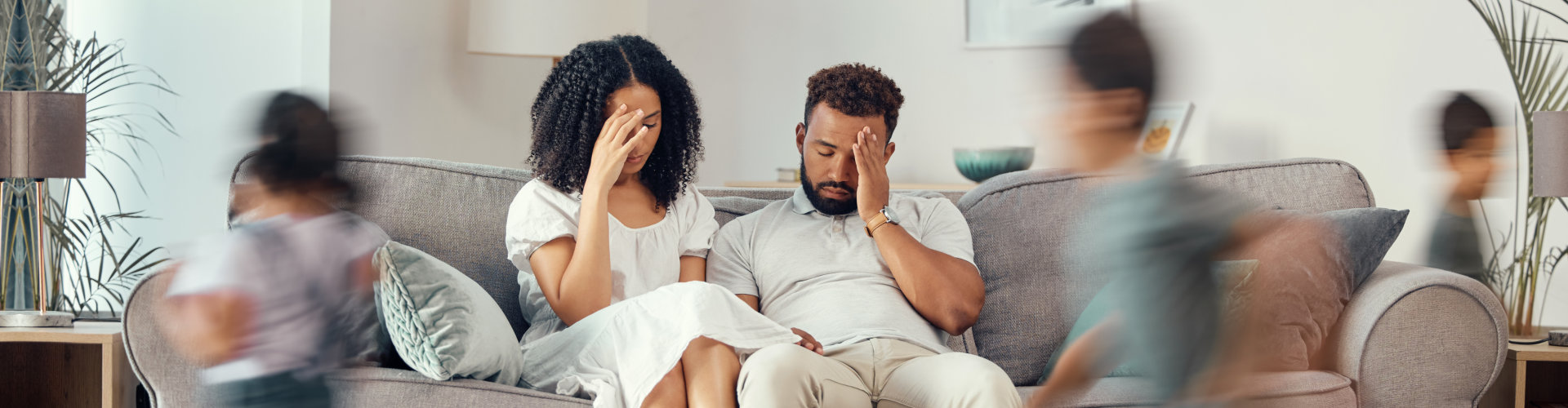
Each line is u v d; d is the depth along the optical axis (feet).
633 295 5.25
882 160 5.65
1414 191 10.36
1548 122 6.64
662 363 4.33
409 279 4.39
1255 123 10.68
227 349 3.63
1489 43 10.14
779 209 6.03
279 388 3.62
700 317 4.39
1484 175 7.59
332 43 9.14
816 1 11.88
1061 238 6.13
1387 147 10.43
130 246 9.35
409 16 10.08
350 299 3.91
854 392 4.62
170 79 9.41
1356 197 6.31
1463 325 5.15
